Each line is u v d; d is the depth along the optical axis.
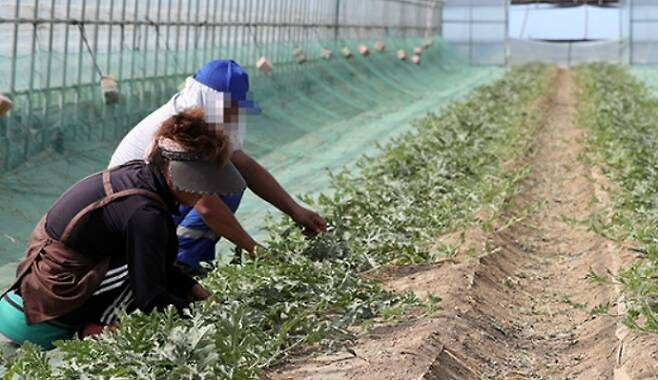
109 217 10.41
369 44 69.19
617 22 95.94
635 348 12.56
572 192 28.64
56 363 12.07
